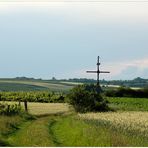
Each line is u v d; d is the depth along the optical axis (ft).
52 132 159.33
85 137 123.44
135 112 286.87
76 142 120.47
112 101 420.77
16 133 151.12
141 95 472.44
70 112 294.66
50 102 422.41
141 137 131.54
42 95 433.07
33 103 396.78
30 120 222.07
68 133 147.95
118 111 312.09
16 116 213.25
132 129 152.87
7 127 161.17
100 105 305.12
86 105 301.84
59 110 309.01
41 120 217.15
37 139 124.77
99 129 145.48
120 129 153.89
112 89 480.23
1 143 112.98
